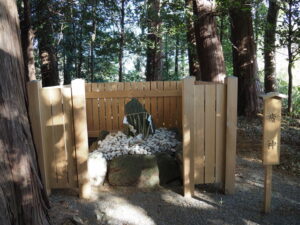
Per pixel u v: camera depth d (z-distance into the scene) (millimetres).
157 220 2598
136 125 4113
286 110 7762
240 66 7133
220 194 3127
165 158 3518
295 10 5348
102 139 4234
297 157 4234
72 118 2973
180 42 12570
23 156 1979
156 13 8055
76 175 3064
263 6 8516
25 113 2135
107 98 4855
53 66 9414
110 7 8328
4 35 1908
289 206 2842
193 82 2885
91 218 2627
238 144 5012
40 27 7168
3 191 1797
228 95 2955
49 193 3066
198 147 3051
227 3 5414
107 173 3463
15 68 2021
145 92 4824
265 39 6281
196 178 3094
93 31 8750
